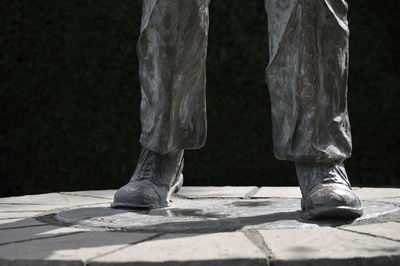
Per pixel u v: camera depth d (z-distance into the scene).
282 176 4.55
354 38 4.61
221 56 4.42
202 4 2.01
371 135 4.63
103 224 1.77
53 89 4.24
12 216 2.15
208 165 4.46
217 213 1.99
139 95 4.34
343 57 1.89
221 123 4.45
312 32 1.83
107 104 4.31
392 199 2.51
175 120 2.15
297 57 1.87
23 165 4.23
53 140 4.25
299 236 1.49
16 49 4.18
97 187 4.32
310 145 1.86
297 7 1.84
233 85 4.44
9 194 4.24
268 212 1.97
